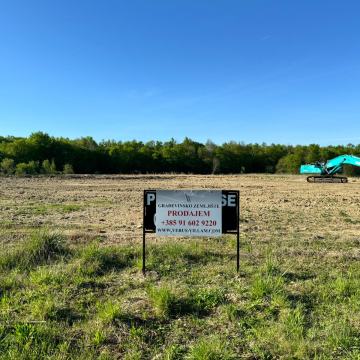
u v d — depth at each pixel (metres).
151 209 7.17
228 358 4.30
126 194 23.80
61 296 5.93
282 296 5.85
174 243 9.06
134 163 73.62
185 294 6.00
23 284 6.40
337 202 20.14
